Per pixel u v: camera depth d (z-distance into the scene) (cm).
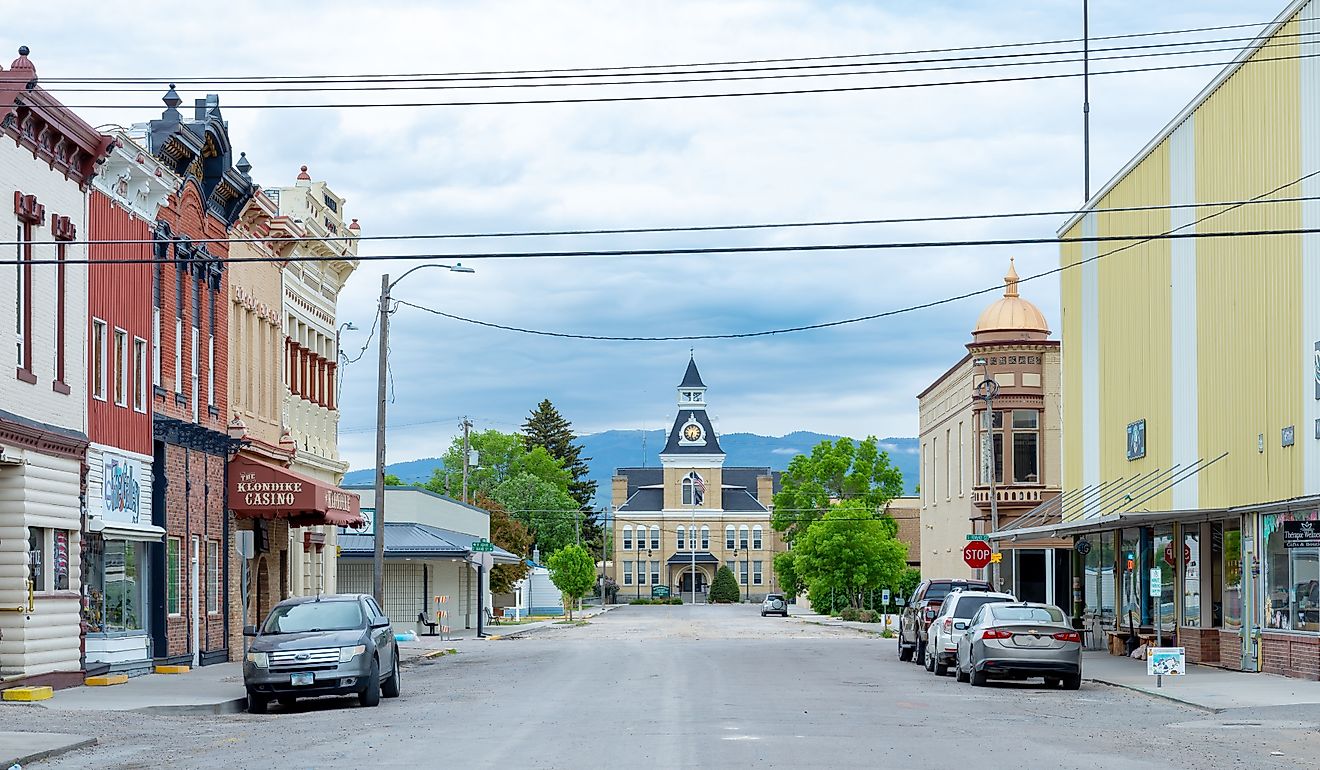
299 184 4691
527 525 13425
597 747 1727
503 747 1736
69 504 2758
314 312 4744
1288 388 2995
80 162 2858
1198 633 3525
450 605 7012
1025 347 6544
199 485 3522
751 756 1633
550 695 2645
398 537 6309
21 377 2583
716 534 17962
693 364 18400
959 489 7212
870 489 10938
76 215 2844
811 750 1702
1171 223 3728
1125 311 4128
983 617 2972
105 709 2302
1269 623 3131
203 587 3550
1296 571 2989
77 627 2770
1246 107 3234
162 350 3334
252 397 4016
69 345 2803
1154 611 3831
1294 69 2977
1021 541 5009
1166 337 3769
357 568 6438
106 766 1606
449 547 6141
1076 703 2556
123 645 3019
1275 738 1948
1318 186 2862
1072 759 1653
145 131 3306
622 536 18075
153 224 3253
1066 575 6062
